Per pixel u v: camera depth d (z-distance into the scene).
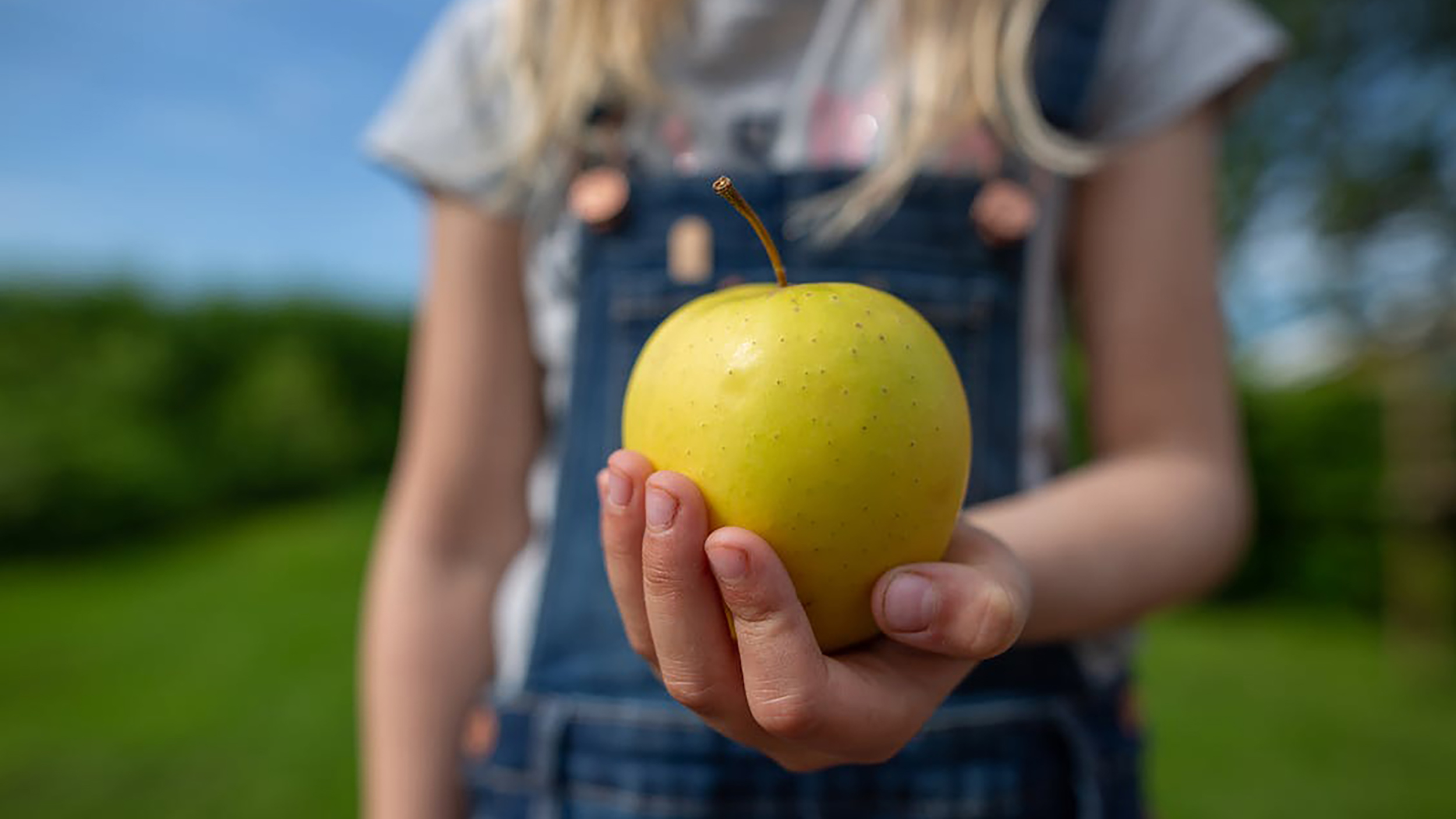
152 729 1.43
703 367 0.26
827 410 0.25
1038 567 0.30
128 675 1.69
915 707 0.25
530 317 0.42
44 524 2.85
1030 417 0.37
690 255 0.37
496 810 0.36
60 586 2.52
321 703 1.51
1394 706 1.78
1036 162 0.38
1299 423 3.06
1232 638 2.53
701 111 0.39
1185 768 1.39
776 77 0.39
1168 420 0.36
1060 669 0.36
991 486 0.36
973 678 0.35
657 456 0.27
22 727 1.45
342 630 1.93
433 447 0.41
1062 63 0.37
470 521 0.41
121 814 1.16
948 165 0.37
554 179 0.40
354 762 1.29
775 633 0.23
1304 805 1.26
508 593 0.40
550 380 0.41
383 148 0.42
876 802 0.34
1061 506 0.33
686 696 0.25
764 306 0.26
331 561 2.64
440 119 0.42
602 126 0.39
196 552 2.92
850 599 0.26
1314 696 1.83
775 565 0.23
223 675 1.67
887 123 0.38
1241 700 1.76
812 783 0.34
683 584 0.24
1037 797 0.35
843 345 0.26
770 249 0.27
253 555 2.82
